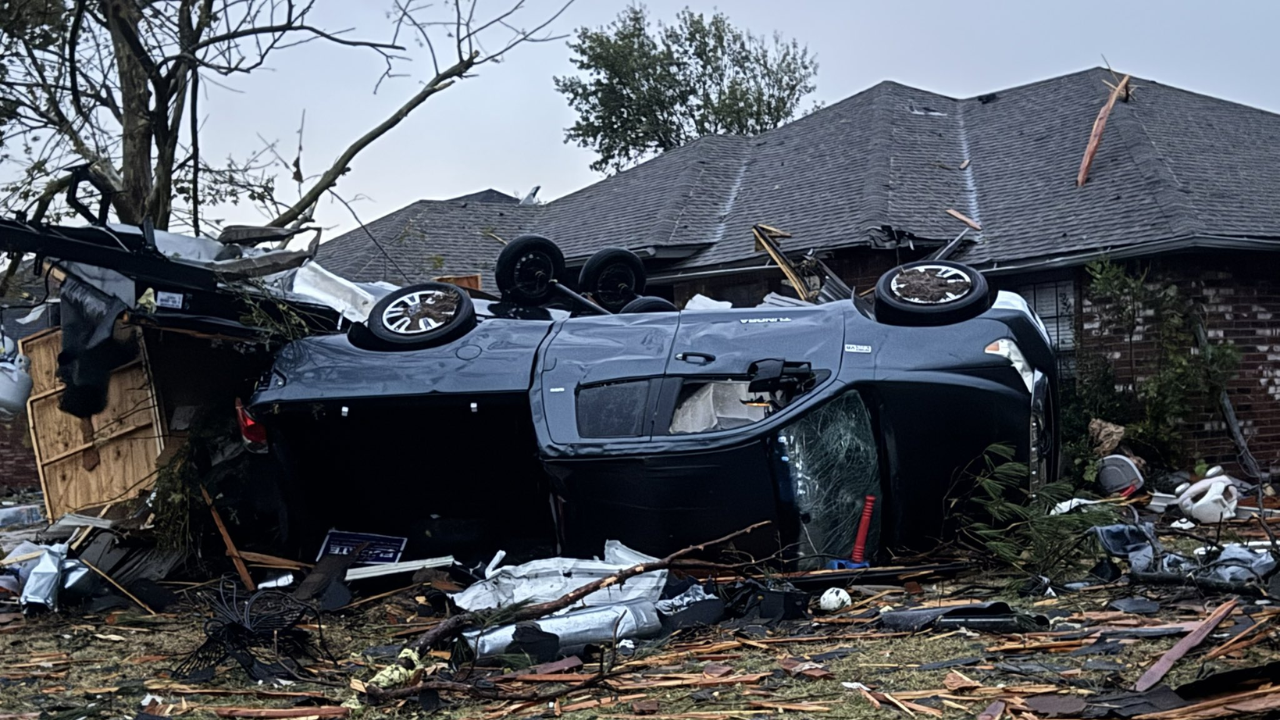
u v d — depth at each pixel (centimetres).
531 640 480
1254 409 1137
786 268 1041
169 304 655
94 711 428
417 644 491
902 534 614
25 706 446
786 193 1519
